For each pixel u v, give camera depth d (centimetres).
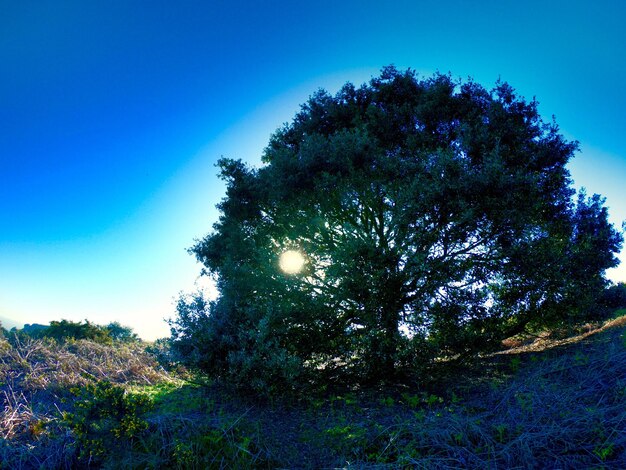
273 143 1444
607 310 1216
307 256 1120
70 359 1197
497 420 645
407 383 1040
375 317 1008
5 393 891
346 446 646
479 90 1227
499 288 1112
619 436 509
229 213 1310
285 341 1028
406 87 1301
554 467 489
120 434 591
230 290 1052
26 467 584
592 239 1184
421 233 1017
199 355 929
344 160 1043
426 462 544
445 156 970
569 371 789
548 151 1148
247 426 735
